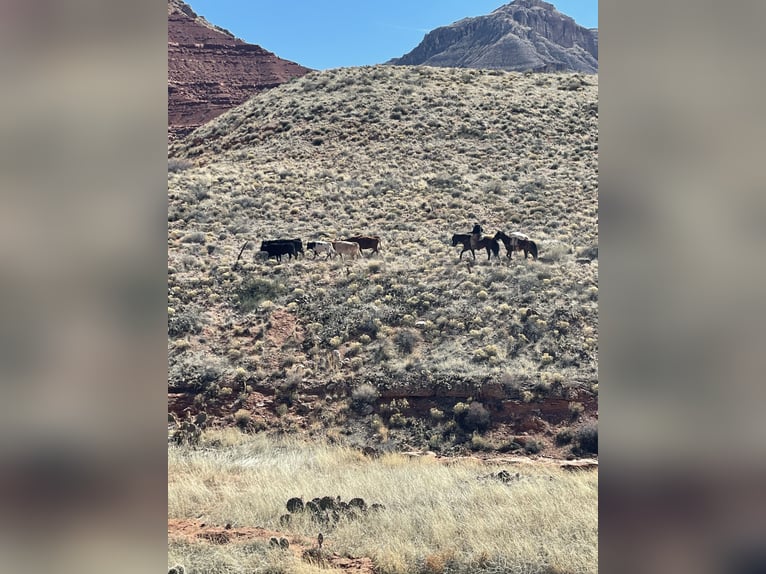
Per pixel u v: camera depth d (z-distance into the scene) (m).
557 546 8.18
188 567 7.57
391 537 8.80
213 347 23.78
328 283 27.62
